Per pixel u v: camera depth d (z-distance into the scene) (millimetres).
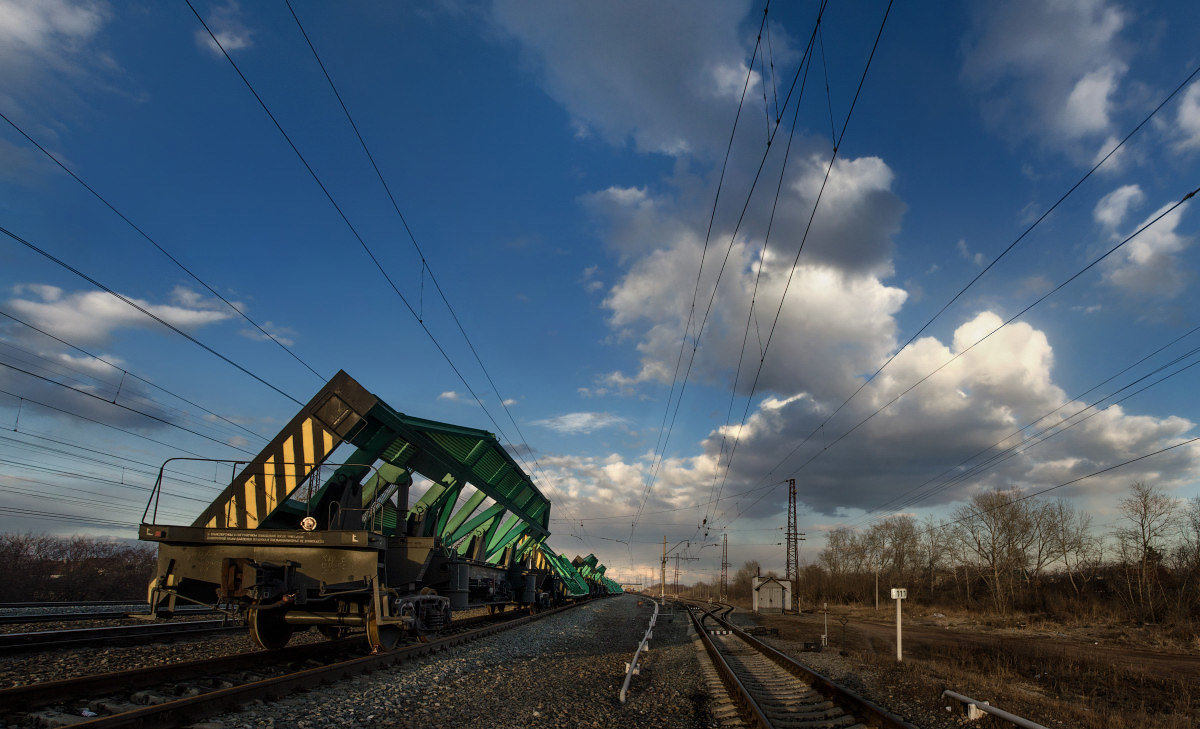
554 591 39938
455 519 24156
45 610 22719
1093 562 60688
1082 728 11188
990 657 23391
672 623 37062
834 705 12133
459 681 11523
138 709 6652
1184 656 28406
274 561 11781
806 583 99250
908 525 87625
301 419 12852
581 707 10492
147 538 11570
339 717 8133
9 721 6738
